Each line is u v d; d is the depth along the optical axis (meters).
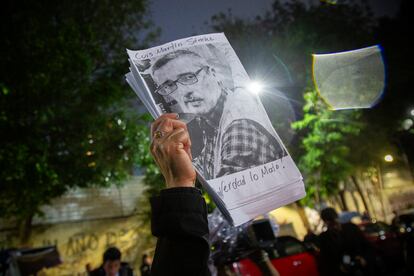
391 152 19.72
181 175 1.13
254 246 5.80
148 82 1.41
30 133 9.65
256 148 1.40
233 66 1.50
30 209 12.55
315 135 15.41
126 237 17.80
